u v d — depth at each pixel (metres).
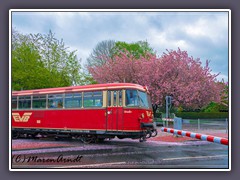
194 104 40.09
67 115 21.05
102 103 19.44
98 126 19.47
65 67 42.56
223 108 52.12
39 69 34.88
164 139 22.69
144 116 19.16
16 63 33.97
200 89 39.12
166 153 15.98
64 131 21.09
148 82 38.28
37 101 22.97
